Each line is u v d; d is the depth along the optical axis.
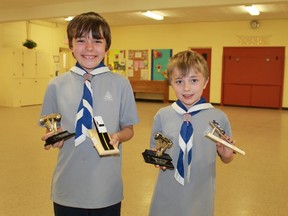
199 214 1.39
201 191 1.41
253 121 7.25
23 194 2.80
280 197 2.85
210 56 10.83
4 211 2.47
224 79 10.77
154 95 11.61
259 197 2.85
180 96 1.43
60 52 11.29
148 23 11.09
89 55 1.33
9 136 5.14
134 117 1.45
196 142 1.41
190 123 1.42
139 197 2.81
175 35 11.10
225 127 1.46
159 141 1.35
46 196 2.77
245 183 3.20
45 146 1.25
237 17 9.67
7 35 9.47
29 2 7.60
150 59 11.52
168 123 1.47
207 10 8.63
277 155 4.27
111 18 10.09
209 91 11.00
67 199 1.34
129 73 11.89
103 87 1.37
